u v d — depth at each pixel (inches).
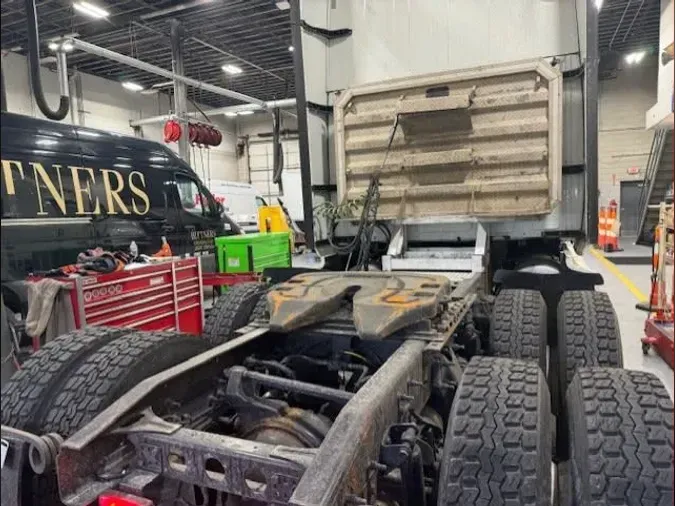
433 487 77.5
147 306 203.5
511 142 163.9
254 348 101.7
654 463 58.5
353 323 97.0
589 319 117.1
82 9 430.3
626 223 781.9
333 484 52.0
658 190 524.4
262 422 80.6
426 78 168.1
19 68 568.7
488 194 167.9
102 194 253.4
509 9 167.5
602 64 700.0
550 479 62.3
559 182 158.6
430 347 86.2
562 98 160.4
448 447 64.4
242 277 247.0
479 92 165.6
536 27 164.9
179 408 83.6
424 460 78.2
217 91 542.0
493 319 126.3
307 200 183.0
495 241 190.4
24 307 197.0
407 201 177.8
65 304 167.6
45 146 226.8
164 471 65.9
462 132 168.4
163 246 260.2
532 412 66.2
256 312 133.8
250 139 958.4
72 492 63.1
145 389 73.2
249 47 591.2
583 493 60.1
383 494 70.9
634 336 221.3
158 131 783.1
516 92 161.2
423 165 172.4
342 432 58.8
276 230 402.9
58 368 82.0
